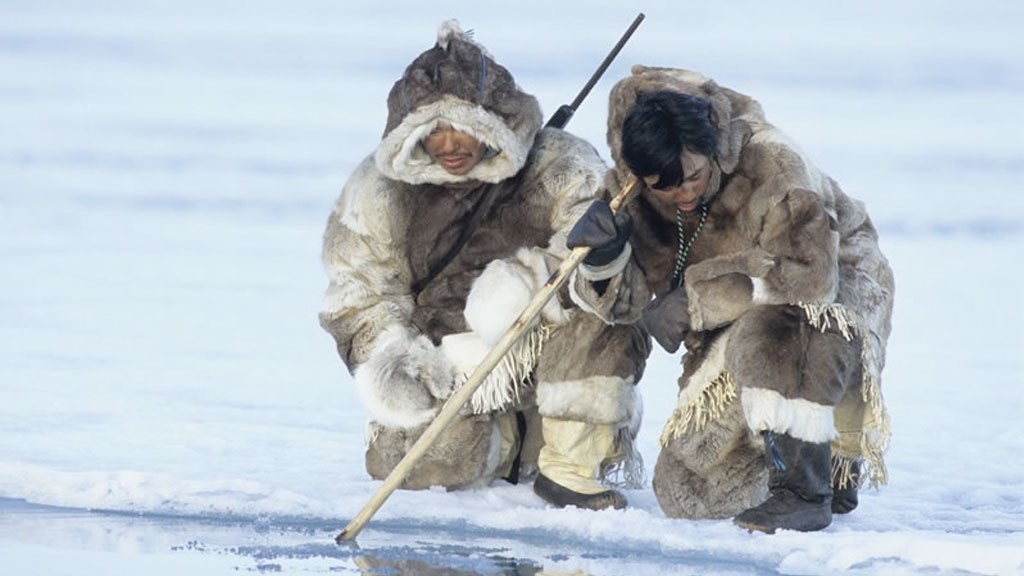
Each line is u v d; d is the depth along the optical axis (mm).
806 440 21328
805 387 21297
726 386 22172
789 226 21344
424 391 23922
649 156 20984
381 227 24453
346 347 24641
